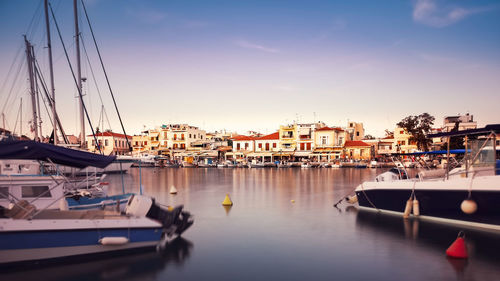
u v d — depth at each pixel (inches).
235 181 1723.7
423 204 668.7
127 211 506.9
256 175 2229.3
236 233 600.7
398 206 727.7
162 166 3454.7
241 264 442.0
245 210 834.8
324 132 3491.6
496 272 406.9
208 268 426.9
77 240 427.8
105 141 3909.9
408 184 682.8
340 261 452.8
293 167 3321.9
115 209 553.3
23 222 405.4
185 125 4370.1
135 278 394.0
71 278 390.3
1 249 399.2
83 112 1175.6
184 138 4192.9
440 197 626.8
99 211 498.3
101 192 836.6
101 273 405.7
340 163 3225.9
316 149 3489.2
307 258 465.7
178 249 503.8
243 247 516.4
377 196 772.6
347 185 1483.8
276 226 656.4
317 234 592.1
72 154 442.0
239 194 1162.0
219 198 1058.7
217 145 4222.4
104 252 447.2
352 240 553.3
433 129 3747.5
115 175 2322.8
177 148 4170.8
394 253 483.2
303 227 645.9
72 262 428.1
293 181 1711.4
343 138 3582.7
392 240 546.6
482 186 551.5
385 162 3329.2
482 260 446.3
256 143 3767.2
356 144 3526.1
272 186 1446.9
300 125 3710.6
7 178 579.8
